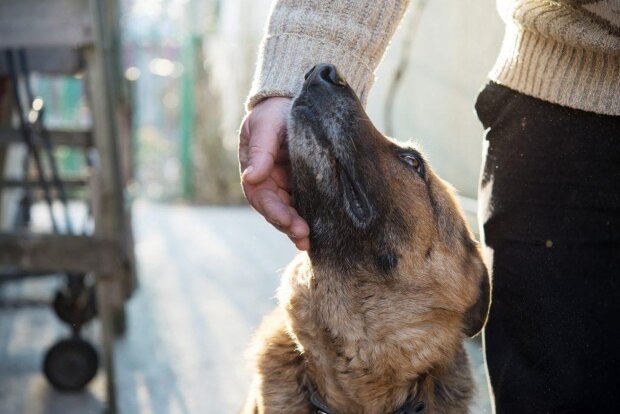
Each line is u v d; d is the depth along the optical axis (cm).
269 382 113
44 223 388
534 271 102
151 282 315
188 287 307
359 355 112
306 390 113
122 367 214
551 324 101
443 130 225
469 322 115
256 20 550
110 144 208
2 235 178
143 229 448
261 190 104
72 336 196
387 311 112
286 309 113
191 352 227
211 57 632
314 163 106
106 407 186
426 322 113
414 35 242
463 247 116
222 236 427
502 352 105
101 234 183
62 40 182
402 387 113
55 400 190
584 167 100
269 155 103
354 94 109
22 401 189
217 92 582
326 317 112
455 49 217
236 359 222
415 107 243
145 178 667
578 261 100
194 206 569
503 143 106
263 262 357
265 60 108
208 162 581
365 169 110
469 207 210
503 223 105
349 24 108
